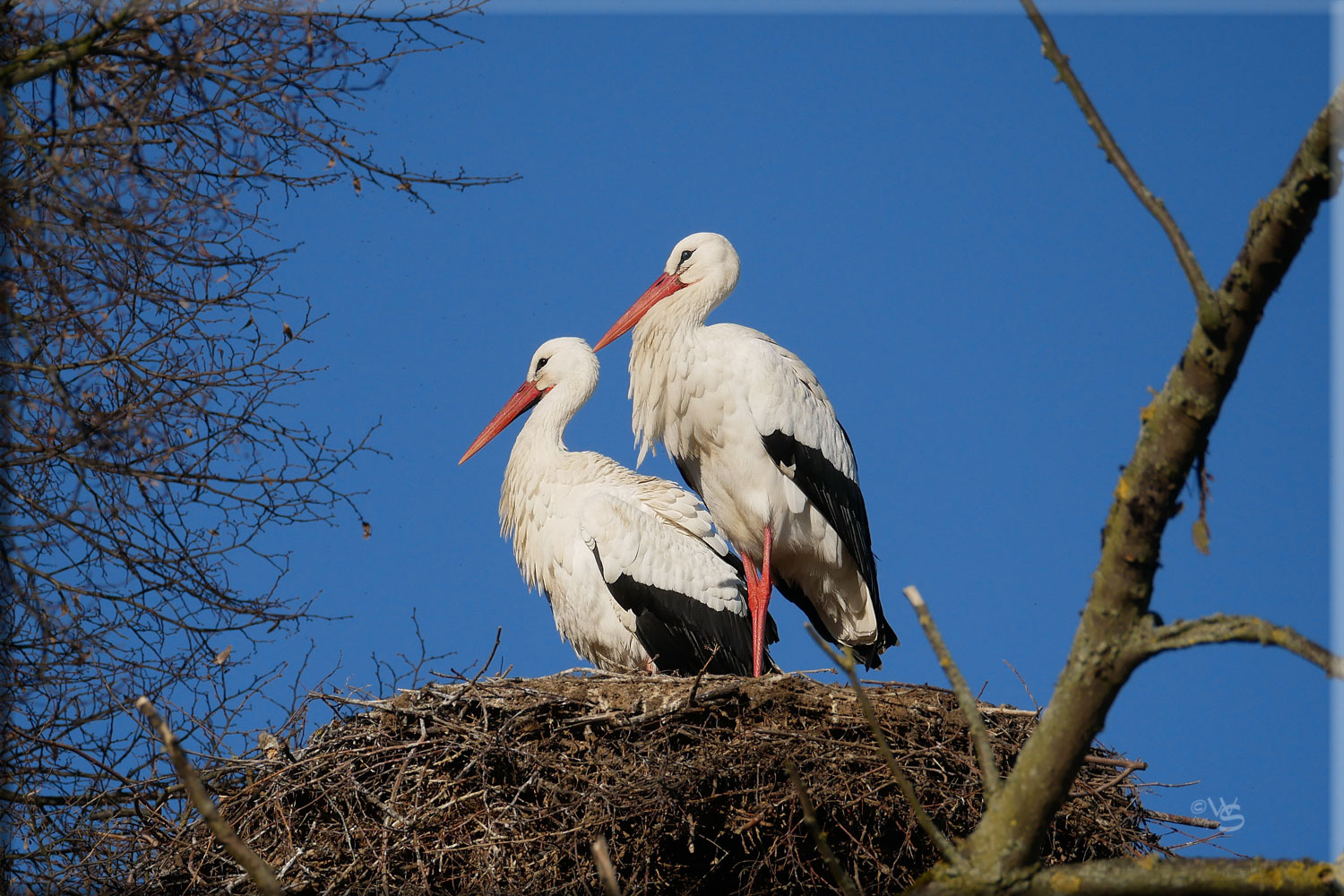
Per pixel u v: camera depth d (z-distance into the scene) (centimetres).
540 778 1155
